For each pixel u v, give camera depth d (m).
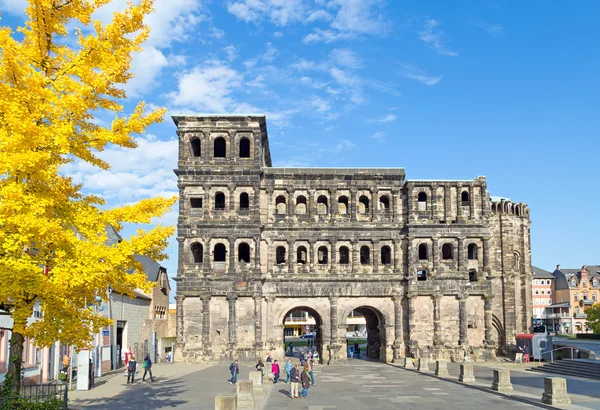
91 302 28.14
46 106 24.81
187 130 87.56
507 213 96.81
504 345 93.25
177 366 79.00
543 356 82.69
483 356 87.62
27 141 23.91
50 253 26.45
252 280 85.06
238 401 40.47
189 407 39.78
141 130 27.31
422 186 90.12
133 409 38.72
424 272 91.44
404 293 87.88
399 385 56.31
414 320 86.81
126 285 27.52
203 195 86.75
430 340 86.81
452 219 89.69
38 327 26.03
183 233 85.56
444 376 63.53
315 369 76.75
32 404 28.72
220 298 85.19
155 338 95.81
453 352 86.56
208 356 83.25
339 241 88.88
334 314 86.38
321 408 41.12
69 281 24.47
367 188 90.00
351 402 44.12
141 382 58.25
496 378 49.25
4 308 28.09
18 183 24.80
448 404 42.34
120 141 26.88
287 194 88.88
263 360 84.00
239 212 86.94
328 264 88.25
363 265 88.88
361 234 88.88
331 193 89.44
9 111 23.77
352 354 105.25
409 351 86.00
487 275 89.31
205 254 85.44
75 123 26.53
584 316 193.75
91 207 27.94
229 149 87.69
